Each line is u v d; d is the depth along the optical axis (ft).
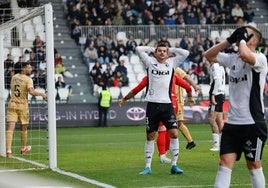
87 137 99.25
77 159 66.74
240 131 35.68
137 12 153.17
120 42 145.07
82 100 134.72
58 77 133.80
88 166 59.98
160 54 52.85
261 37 35.99
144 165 60.23
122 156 69.41
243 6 162.40
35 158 68.13
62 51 144.97
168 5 156.35
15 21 66.49
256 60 35.14
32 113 112.98
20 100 70.74
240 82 35.88
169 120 53.16
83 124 124.67
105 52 143.43
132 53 144.97
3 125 71.46
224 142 36.06
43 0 150.92
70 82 138.92
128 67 142.92
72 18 149.38
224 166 35.78
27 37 120.37
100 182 49.01
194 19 155.94
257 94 35.76
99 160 65.46
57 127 123.24
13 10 85.56
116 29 147.74
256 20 165.27
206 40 147.33
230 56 36.63
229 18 158.30
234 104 36.06
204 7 158.30
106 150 77.10
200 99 129.08
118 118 126.31
